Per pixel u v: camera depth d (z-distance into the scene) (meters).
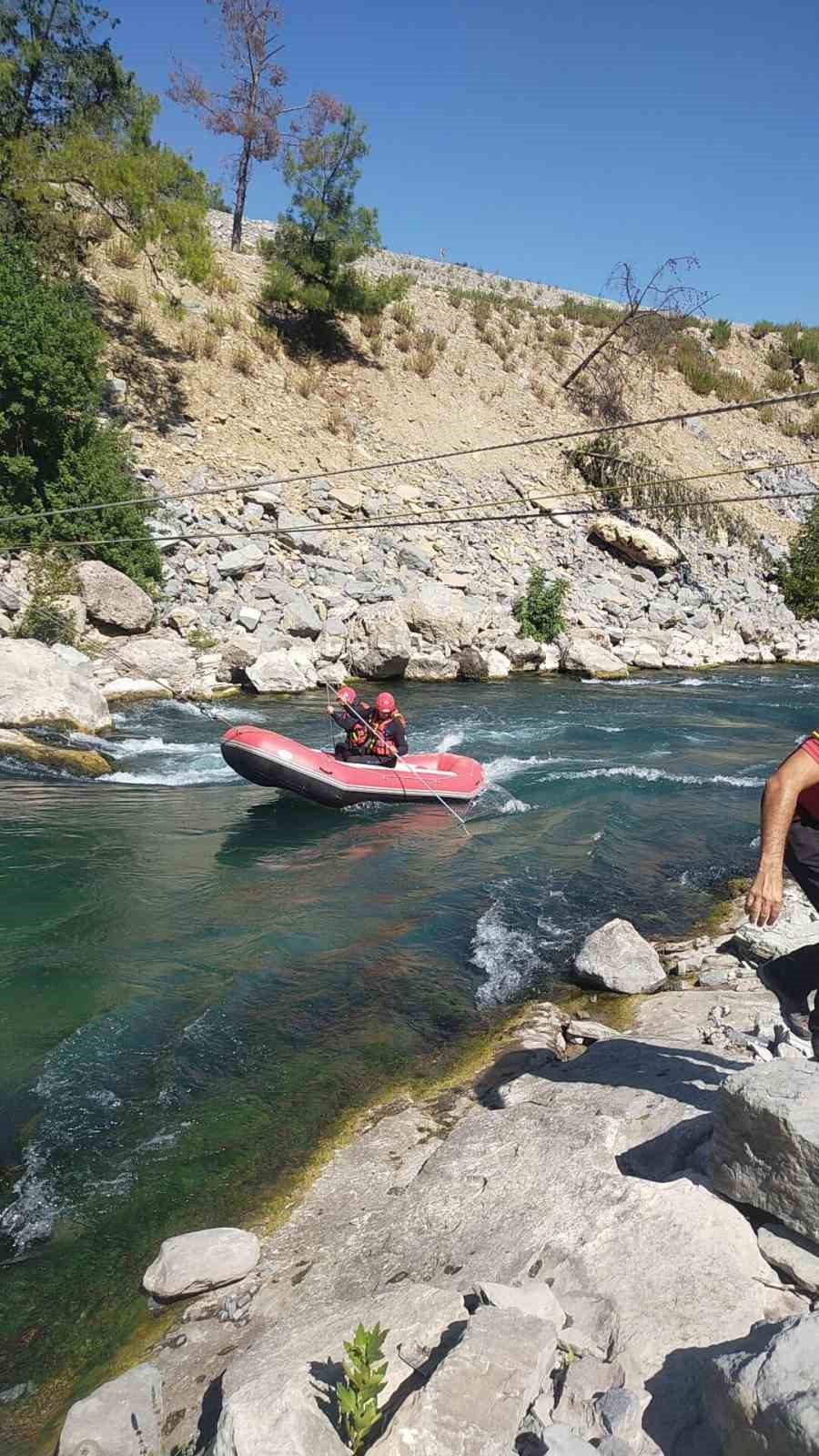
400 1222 3.51
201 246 22.88
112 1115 4.66
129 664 15.78
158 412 22.78
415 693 17.41
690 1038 5.01
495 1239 3.19
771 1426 1.95
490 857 8.97
